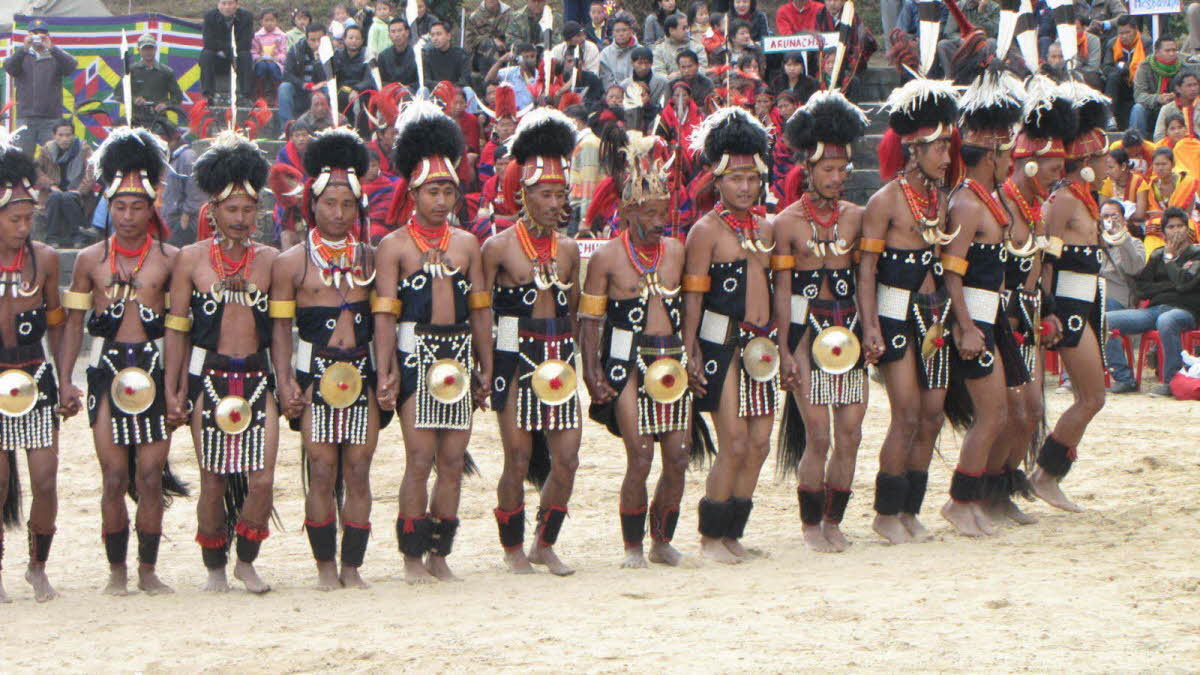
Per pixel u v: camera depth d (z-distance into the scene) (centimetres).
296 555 826
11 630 626
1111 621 567
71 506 971
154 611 662
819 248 761
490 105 1645
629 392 734
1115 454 1057
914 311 784
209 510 708
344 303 703
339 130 709
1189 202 1494
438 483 720
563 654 543
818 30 1750
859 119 760
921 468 807
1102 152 833
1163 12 1958
